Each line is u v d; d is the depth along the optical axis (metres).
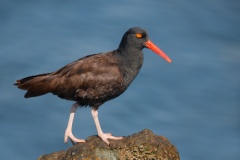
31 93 14.56
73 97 14.57
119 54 14.80
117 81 14.59
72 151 12.91
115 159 12.73
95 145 12.95
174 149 12.96
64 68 14.66
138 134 13.02
